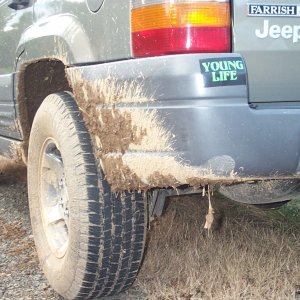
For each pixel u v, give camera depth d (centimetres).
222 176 133
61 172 176
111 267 162
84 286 163
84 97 154
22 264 200
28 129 208
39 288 182
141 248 164
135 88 136
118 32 142
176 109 130
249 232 213
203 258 194
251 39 135
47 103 173
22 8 193
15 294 178
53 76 202
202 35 130
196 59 129
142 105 135
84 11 155
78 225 156
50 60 188
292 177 140
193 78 128
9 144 220
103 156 150
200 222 224
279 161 135
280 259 189
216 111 129
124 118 140
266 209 222
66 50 161
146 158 137
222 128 129
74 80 158
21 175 311
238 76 130
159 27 132
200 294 172
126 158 141
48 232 184
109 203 156
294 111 134
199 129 129
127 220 159
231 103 130
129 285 171
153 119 133
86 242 156
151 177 138
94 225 155
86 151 156
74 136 158
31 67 198
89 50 153
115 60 145
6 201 271
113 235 158
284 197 170
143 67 134
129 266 164
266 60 137
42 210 188
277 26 137
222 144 130
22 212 254
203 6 130
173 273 187
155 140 134
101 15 147
